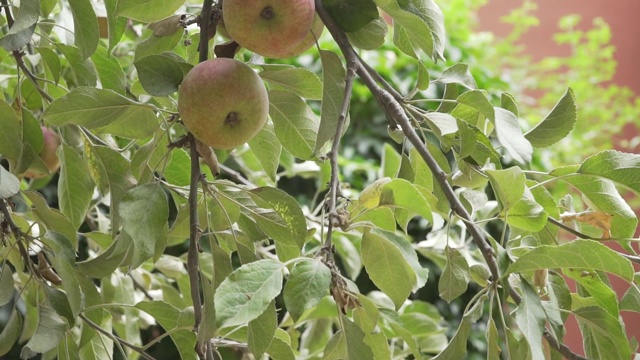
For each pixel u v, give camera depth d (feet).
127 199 3.55
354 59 3.68
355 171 8.77
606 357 3.83
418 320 5.45
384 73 8.93
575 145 14.47
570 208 4.24
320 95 3.96
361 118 9.07
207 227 4.11
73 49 4.32
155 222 3.56
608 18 18.07
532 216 3.72
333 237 5.53
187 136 3.70
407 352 5.52
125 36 5.86
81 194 4.32
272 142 4.21
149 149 3.92
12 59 5.37
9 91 5.51
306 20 3.62
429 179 4.11
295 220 3.64
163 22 3.97
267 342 3.50
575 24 17.48
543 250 3.50
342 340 3.62
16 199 4.26
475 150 3.94
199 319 3.64
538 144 4.08
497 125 3.73
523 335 3.43
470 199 4.14
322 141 3.55
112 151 4.13
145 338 7.25
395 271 3.68
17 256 4.25
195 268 3.65
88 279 4.05
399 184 3.56
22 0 3.63
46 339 3.74
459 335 3.63
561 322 3.65
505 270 3.57
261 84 3.62
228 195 3.94
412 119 4.05
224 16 3.63
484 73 10.23
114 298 5.06
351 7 3.66
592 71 16.44
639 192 3.83
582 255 3.49
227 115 3.56
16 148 3.97
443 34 3.79
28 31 3.81
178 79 3.63
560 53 17.79
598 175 3.85
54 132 4.76
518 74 15.87
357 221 3.70
